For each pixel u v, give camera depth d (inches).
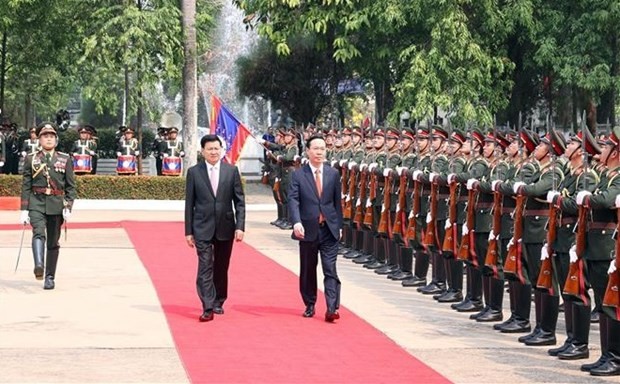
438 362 503.5
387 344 542.9
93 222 1161.4
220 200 611.2
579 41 1216.8
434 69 1218.6
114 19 1455.5
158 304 654.5
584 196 487.8
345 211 887.7
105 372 474.0
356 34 1348.4
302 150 1100.5
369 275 796.6
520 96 1352.1
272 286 732.0
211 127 1176.8
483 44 1258.6
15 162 1683.1
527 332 585.3
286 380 463.2
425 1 1222.3
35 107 2352.4
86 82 1872.5
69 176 711.1
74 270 798.5
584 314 512.7
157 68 1514.5
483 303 647.8
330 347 534.3
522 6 1216.8
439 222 695.7
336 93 1649.9
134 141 1512.1
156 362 495.5
